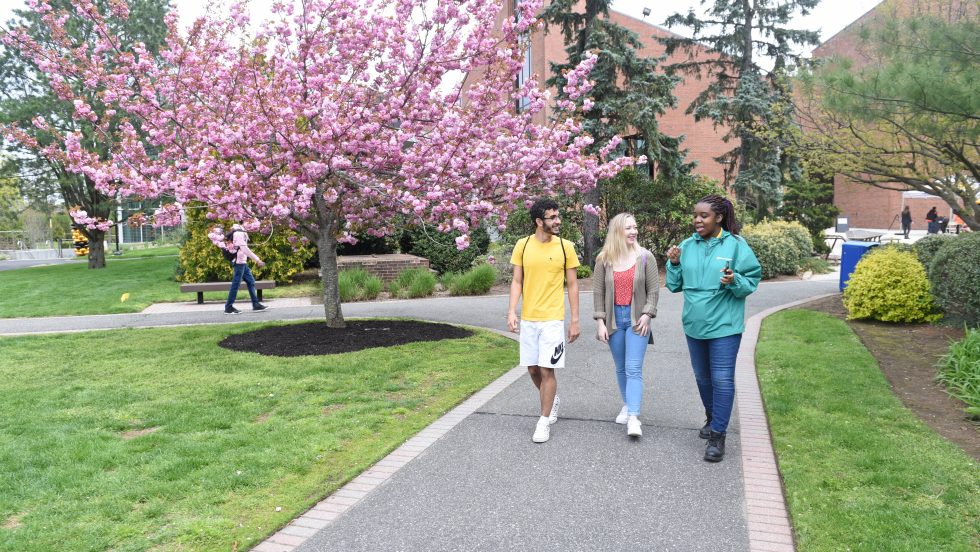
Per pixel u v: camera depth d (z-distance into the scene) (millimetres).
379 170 8625
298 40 8156
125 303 13711
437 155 8125
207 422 5395
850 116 7922
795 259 17016
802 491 3875
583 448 4777
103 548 3332
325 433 5090
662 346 8273
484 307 12570
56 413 5711
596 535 3479
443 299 13961
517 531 3535
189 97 9141
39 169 23328
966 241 7910
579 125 9164
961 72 6766
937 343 7906
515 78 8992
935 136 7555
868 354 7320
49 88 20859
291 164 7953
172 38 8734
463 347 8438
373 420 5418
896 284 9172
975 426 5043
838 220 30188
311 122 8141
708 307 4480
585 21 17344
